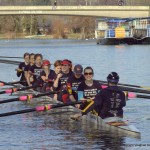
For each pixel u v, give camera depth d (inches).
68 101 1178.0
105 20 6515.8
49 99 1352.1
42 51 4963.1
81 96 1062.4
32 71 1566.2
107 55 4197.8
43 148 865.5
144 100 1393.9
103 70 2637.8
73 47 5915.4
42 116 1160.2
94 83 1066.7
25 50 5201.8
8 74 2506.2
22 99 1199.6
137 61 3408.0
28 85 1579.7
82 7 6215.6
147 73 2434.8
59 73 1272.1
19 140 920.9
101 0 6520.7
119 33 6259.8
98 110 999.6
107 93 975.6
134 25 6269.7
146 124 1052.5
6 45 6850.4
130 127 948.0
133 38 6304.1
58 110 1208.2
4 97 1521.9
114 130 961.5
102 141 901.2
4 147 872.3
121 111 989.8
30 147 871.7
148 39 6318.9
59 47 5954.7
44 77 1400.1
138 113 1192.8
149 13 6304.1
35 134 968.9
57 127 1029.2
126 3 6461.6
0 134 971.3
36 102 1402.6
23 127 1034.7
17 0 6924.2
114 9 6259.8
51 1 6781.5
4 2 6363.2
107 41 6461.6
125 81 2049.7
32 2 6569.9
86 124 1045.2
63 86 1262.3
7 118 1143.6
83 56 4057.6
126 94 1069.8
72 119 1102.4
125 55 4165.8
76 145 879.7
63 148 863.1
